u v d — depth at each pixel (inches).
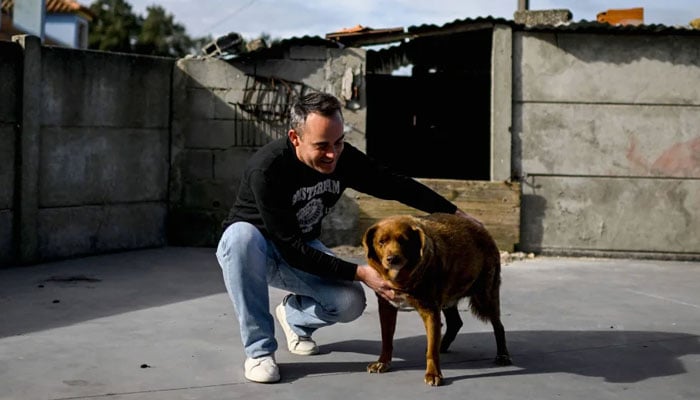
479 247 162.7
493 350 183.8
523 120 342.6
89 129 314.2
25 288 250.1
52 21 1165.1
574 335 200.5
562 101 341.1
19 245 289.3
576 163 342.0
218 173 352.2
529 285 272.8
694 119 338.0
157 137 346.6
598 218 342.3
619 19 409.4
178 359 171.8
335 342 188.2
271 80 349.1
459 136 447.8
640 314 227.9
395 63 441.1
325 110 145.6
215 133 351.9
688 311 233.6
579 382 159.3
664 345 191.3
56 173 301.9
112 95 323.3
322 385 153.9
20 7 567.5
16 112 286.2
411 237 143.3
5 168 283.9
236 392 149.0
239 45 348.5
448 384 155.7
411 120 448.8
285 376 159.8
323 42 346.9
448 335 178.9
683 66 336.8
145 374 160.1
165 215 353.4
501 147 341.7
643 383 159.6
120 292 246.7
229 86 350.6
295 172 152.6
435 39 427.5
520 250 343.3
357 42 346.6
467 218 167.6
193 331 197.9
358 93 348.2
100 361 169.2
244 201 158.9
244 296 154.4
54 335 191.0
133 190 336.2
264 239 156.4
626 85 339.0
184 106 352.2
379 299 159.3
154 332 196.2
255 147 350.6
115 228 329.1
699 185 338.6
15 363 165.9
